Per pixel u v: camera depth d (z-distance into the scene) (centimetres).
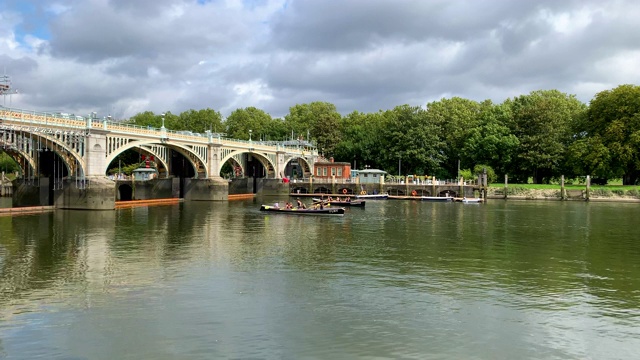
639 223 6344
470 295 2830
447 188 11438
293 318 2412
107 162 7312
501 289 2964
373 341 2139
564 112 13475
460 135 13700
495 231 5488
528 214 7600
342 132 17175
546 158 12056
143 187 9844
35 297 2728
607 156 10856
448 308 2589
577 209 8650
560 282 3139
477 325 2342
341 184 12381
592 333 2262
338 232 5325
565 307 2628
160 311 2503
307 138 16088
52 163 7288
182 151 9512
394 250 4212
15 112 6056
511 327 2322
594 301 2741
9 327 2275
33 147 7094
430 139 13400
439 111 14512
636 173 11644
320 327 2295
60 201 7075
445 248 4328
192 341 2123
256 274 3284
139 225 5716
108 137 7362
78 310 2511
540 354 2028
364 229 5594
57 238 4669
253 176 13238
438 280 3164
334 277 3222
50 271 3325
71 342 2111
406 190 11750
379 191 12050
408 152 13250
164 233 5103
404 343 2119
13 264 3538
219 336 2180
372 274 3316
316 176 13738
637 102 10962
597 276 3306
